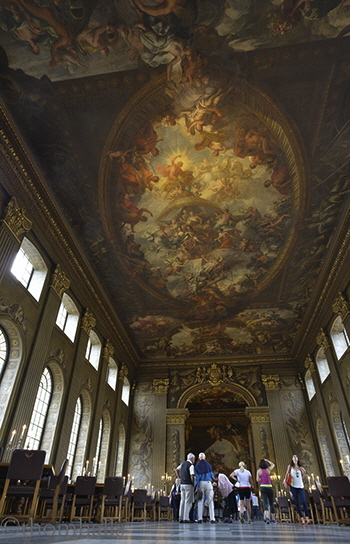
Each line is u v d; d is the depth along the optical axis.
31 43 9.56
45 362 13.17
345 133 11.81
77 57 10.05
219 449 29.22
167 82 10.95
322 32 9.77
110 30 9.48
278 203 14.76
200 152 13.09
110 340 20.91
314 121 11.69
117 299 19.80
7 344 11.76
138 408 24.19
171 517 16.33
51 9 8.89
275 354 24.78
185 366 25.52
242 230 16.03
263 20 9.48
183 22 9.45
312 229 15.52
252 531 5.81
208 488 8.88
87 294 17.62
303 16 9.41
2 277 10.84
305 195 14.05
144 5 8.93
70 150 12.27
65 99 11.04
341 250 15.46
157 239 16.34
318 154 12.56
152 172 13.61
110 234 15.66
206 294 19.59
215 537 4.19
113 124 11.88
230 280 18.70
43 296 13.45
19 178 11.73
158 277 18.38
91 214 14.61
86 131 11.95
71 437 15.92
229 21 9.49
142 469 22.00
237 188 14.34
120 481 9.11
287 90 11.09
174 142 12.73
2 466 6.91
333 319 17.70
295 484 9.69
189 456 9.53
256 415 23.02
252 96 11.34
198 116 11.95
